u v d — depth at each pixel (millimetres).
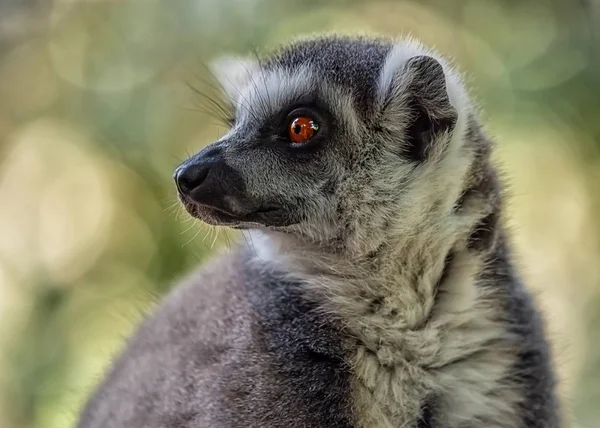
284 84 1129
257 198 1118
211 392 1101
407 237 1105
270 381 1094
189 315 1143
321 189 1119
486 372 1101
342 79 1126
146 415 1120
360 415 1094
